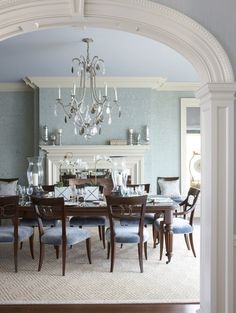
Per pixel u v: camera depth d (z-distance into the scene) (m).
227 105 2.65
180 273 3.99
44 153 7.27
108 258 4.48
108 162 7.21
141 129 7.30
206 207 2.82
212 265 2.69
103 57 5.49
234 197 2.69
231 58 2.69
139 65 6.04
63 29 4.20
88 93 7.15
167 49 5.08
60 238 3.94
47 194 4.74
